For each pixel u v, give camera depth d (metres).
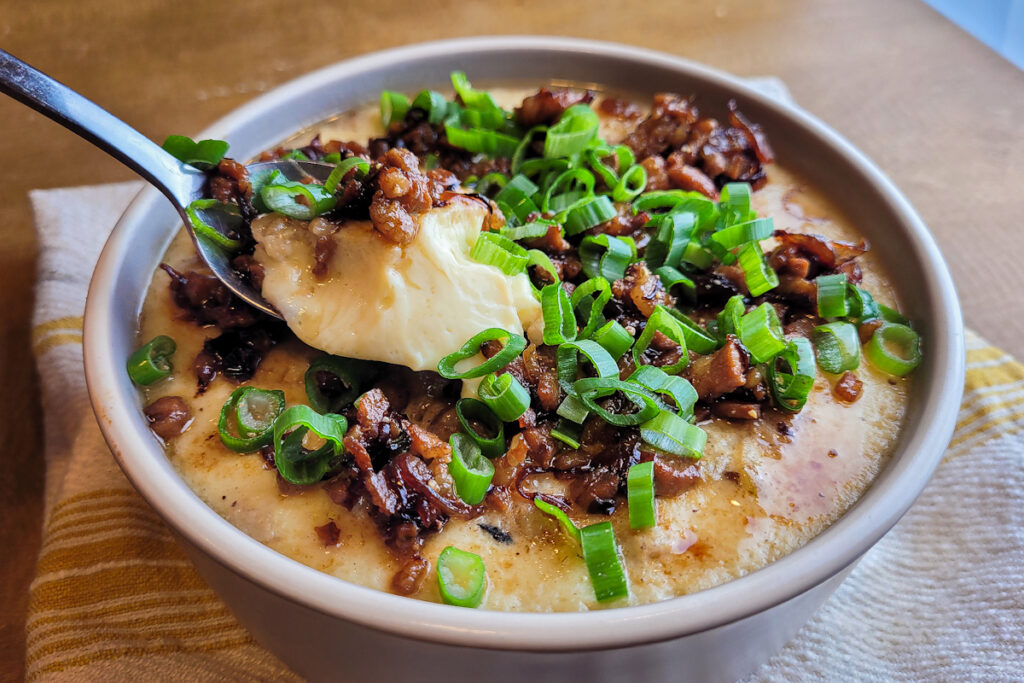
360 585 0.14
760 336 0.16
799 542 0.14
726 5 0.30
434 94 0.20
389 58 0.21
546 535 0.14
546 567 0.14
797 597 0.13
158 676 0.15
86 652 0.15
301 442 0.15
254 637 0.15
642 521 0.14
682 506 0.15
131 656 0.15
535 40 0.22
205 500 0.15
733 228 0.17
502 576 0.14
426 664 0.13
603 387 0.15
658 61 0.22
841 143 0.20
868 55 0.28
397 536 0.14
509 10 0.30
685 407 0.15
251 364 0.16
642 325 0.17
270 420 0.15
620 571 0.13
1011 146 0.25
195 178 0.17
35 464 0.19
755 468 0.15
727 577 0.14
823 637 0.16
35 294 0.20
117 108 0.25
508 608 0.13
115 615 0.15
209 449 0.15
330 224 0.16
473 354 0.15
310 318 0.16
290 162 0.18
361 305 0.15
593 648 0.12
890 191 0.18
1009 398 0.18
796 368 0.16
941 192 0.23
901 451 0.15
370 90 0.21
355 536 0.14
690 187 0.19
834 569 0.13
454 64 0.22
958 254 0.22
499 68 0.22
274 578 0.12
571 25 0.29
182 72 0.26
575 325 0.16
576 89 0.22
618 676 0.13
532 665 0.12
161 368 0.16
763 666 0.15
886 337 0.17
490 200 0.18
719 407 0.16
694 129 0.20
